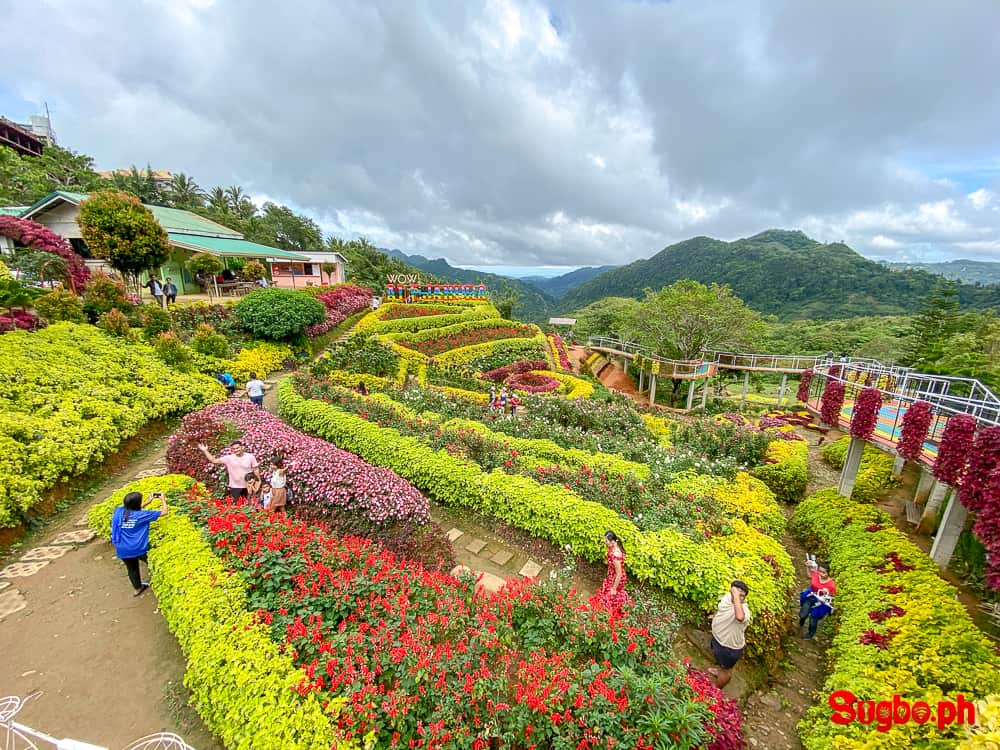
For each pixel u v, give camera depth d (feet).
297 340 63.21
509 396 53.36
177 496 23.47
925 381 39.37
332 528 23.93
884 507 33.42
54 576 20.39
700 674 16.29
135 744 12.05
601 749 12.15
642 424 48.57
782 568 23.17
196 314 58.80
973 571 24.49
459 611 16.60
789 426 60.29
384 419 36.81
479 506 27.68
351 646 14.47
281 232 207.62
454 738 12.11
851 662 18.24
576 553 23.85
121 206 53.47
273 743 11.40
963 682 16.02
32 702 14.49
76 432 28.55
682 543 22.31
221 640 14.12
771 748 15.92
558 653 15.43
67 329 42.29
